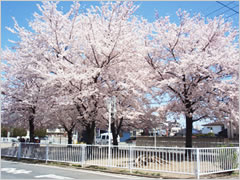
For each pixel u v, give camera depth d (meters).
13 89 16.61
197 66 11.57
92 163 10.02
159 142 21.09
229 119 12.41
